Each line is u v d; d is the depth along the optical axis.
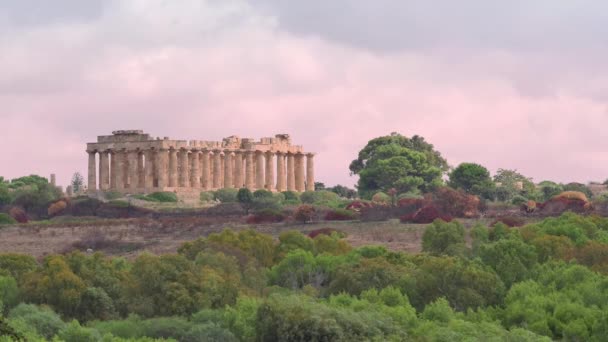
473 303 101.31
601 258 118.69
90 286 101.44
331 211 185.00
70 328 87.81
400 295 100.19
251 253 126.56
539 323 93.69
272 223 176.50
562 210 184.75
